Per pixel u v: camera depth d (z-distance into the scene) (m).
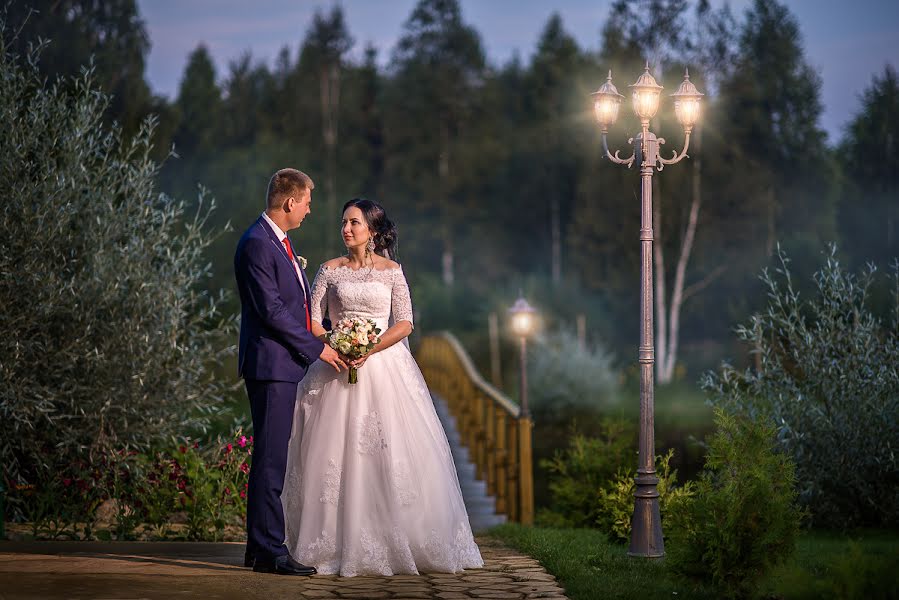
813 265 23.83
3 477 7.52
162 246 8.45
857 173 31.44
